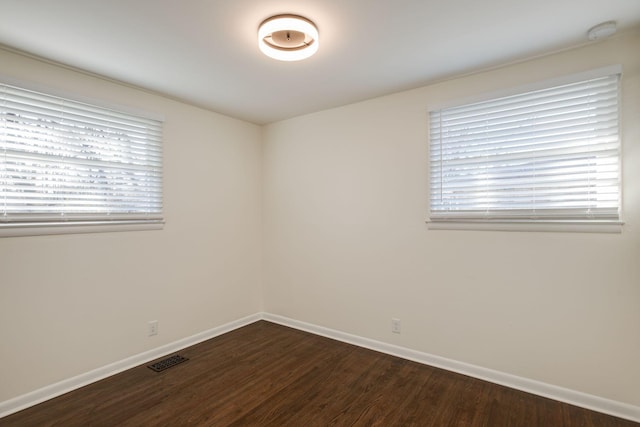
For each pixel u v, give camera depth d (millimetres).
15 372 2098
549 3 1668
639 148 1971
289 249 3672
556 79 2178
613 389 2035
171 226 2990
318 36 1945
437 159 2689
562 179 2191
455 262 2598
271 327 3629
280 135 3740
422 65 2355
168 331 2951
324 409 2111
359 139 3117
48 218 2250
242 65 2336
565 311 2178
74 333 2363
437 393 2285
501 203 2406
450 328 2619
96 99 2477
